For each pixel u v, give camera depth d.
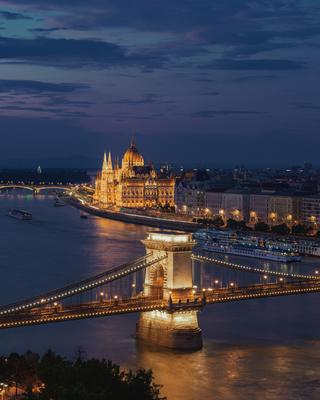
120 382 164.12
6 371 173.75
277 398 193.25
